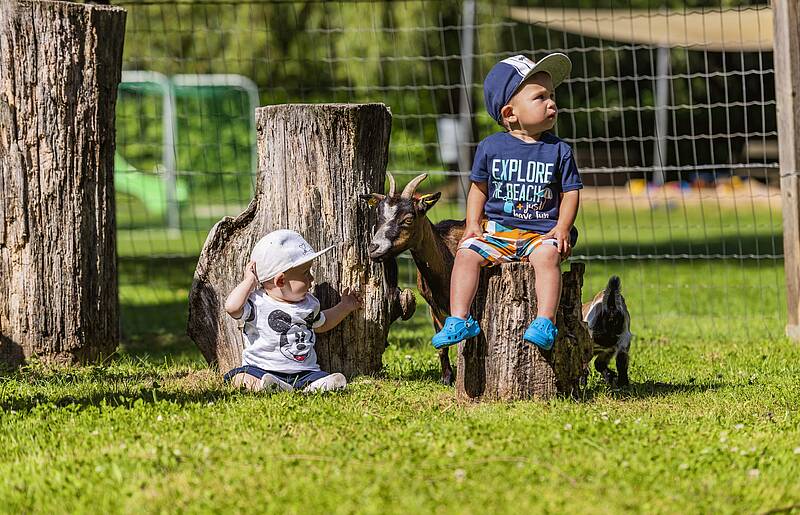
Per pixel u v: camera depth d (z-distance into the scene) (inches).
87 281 381.4
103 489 211.8
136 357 403.2
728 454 235.6
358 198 342.6
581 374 321.1
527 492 208.4
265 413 275.3
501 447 238.1
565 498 205.0
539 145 291.9
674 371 379.9
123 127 1144.8
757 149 1273.4
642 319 556.1
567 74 298.4
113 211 392.5
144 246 922.1
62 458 234.8
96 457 233.0
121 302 623.2
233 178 1197.1
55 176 374.3
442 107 1063.6
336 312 335.9
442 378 343.9
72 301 378.3
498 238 294.5
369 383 331.6
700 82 1266.0
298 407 283.6
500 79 295.3
